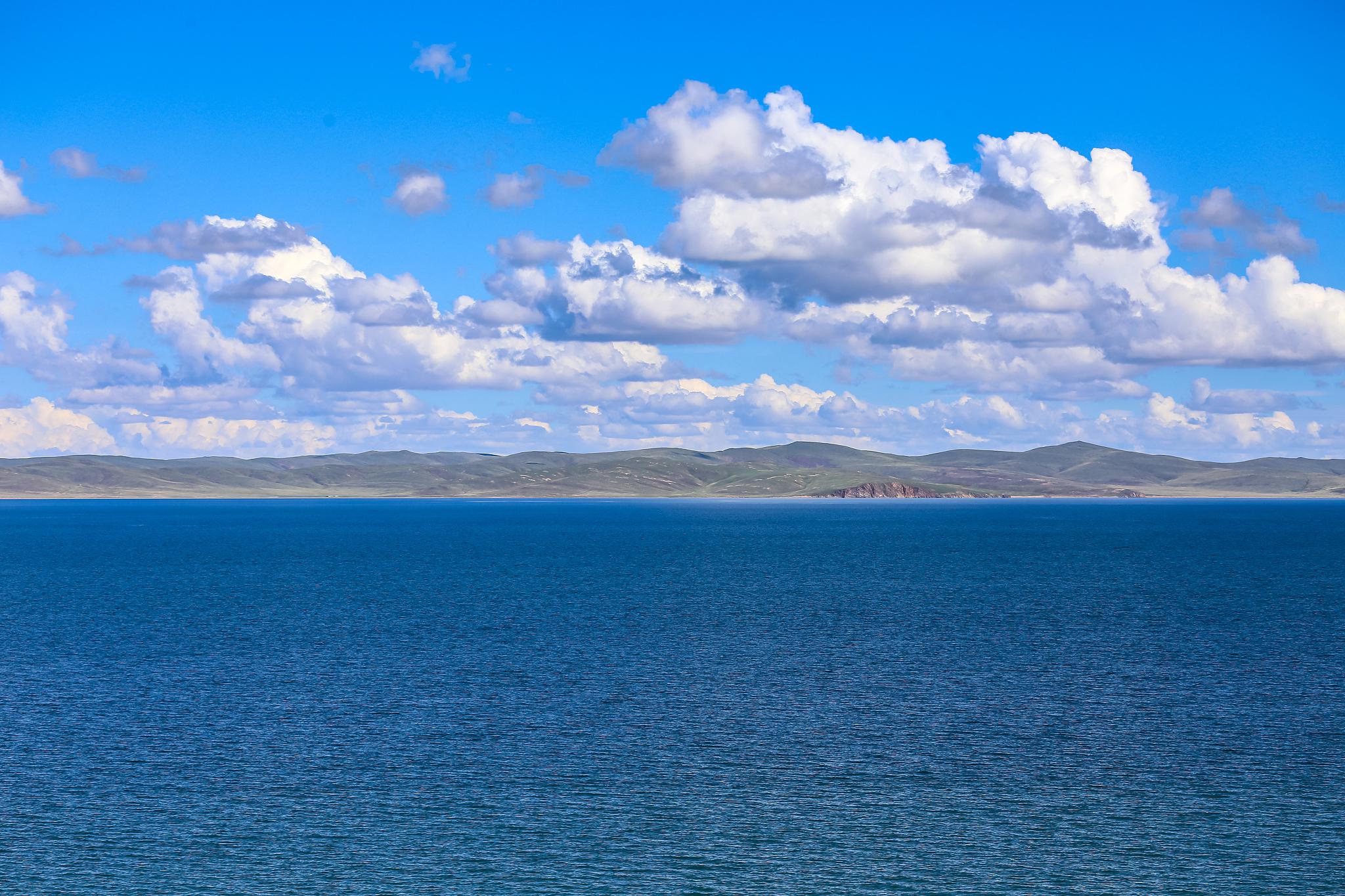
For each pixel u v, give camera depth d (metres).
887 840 41.62
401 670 71.94
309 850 40.66
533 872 38.84
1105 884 38.06
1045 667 73.06
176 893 37.25
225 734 55.28
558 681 68.25
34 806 44.91
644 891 37.41
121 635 87.31
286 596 117.12
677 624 94.00
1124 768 49.84
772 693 64.69
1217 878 38.47
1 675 70.19
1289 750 52.62
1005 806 45.09
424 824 43.12
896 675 70.19
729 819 43.69
